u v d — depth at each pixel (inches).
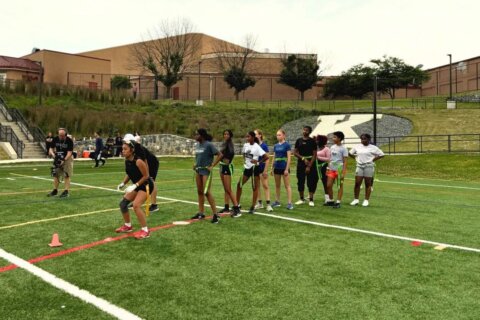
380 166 840.3
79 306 154.5
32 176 628.4
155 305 155.8
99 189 479.5
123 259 210.7
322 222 306.2
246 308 153.5
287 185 363.9
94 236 257.1
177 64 2285.9
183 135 1418.6
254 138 338.6
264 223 300.4
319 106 2000.5
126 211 264.4
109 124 1314.0
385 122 1488.7
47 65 2073.1
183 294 166.4
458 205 393.4
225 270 194.9
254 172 334.3
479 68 2347.4
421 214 343.6
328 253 223.8
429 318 145.5
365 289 172.2
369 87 2448.3
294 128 1556.3
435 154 894.4
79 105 1449.3
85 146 1168.8
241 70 2341.3
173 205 376.2
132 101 1626.5
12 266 198.7
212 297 163.3
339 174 371.2
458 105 1742.1
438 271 195.3
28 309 151.9
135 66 2642.7
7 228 277.3
